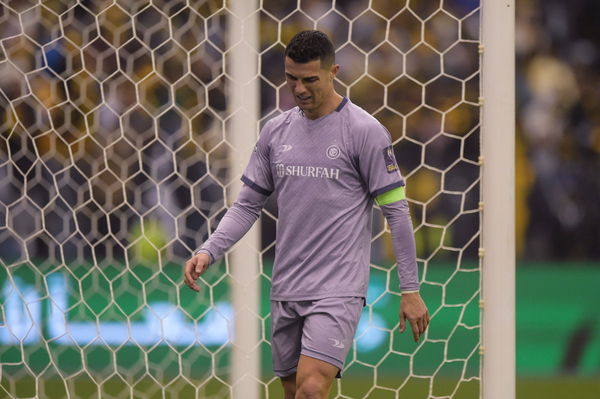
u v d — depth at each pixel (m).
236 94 15.49
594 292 24.28
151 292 22.20
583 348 23.72
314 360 11.65
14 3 26.53
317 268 11.96
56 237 26.16
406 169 30.47
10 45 26.36
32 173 26.00
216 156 27.03
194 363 21.64
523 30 34.69
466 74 31.64
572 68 34.59
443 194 29.94
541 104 34.12
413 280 11.75
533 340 23.75
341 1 31.34
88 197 26.48
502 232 14.13
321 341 11.66
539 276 24.33
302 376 11.63
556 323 23.95
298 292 12.02
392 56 31.34
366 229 12.14
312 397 11.54
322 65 11.40
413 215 29.78
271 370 21.56
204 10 26.05
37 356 21.50
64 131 26.42
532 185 32.47
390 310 22.78
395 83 31.23
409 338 22.55
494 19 14.07
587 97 34.31
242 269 15.33
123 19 27.19
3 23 26.44
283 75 29.83
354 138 11.79
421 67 31.39
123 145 26.97
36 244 26.08
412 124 30.91
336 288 11.83
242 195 12.71
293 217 12.05
